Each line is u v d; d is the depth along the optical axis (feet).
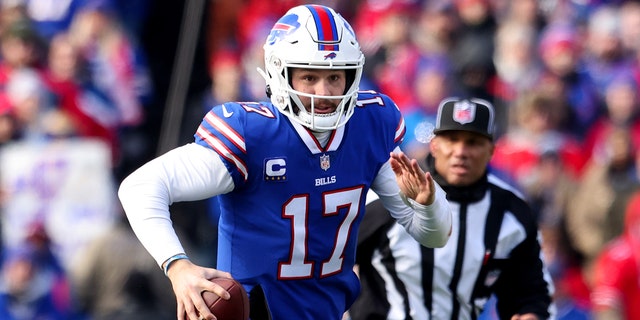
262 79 117.80
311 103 45.78
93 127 110.93
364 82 118.11
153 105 123.65
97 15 121.60
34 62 112.88
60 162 104.01
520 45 120.47
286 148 46.29
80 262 87.04
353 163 47.55
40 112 107.96
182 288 43.34
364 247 61.11
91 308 82.84
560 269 101.14
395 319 60.59
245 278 47.39
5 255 102.12
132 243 82.89
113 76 119.03
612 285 92.99
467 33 120.16
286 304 47.62
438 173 61.67
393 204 49.62
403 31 121.29
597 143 112.98
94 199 103.86
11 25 112.57
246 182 46.37
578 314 99.60
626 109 116.47
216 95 111.55
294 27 45.96
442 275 60.49
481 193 61.16
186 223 93.76
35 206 102.68
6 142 106.42
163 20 127.54
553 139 107.45
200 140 45.91
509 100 114.93
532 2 125.80
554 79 117.60
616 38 123.95
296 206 46.75
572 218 103.19
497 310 63.00
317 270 47.78
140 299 81.76
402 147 108.47
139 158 118.21
